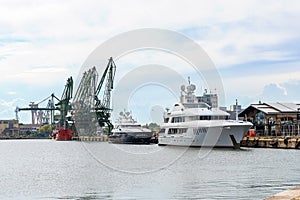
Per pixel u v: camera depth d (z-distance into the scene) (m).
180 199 34.09
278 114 115.00
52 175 52.81
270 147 101.56
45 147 143.50
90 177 49.12
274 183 42.38
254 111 119.56
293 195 23.61
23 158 89.00
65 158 85.25
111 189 39.62
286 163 63.88
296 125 112.50
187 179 45.69
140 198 34.81
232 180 44.78
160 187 40.22
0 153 110.56
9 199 36.66
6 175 53.81
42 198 36.50
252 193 36.41
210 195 35.53
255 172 52.34
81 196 36.69
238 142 87.88
